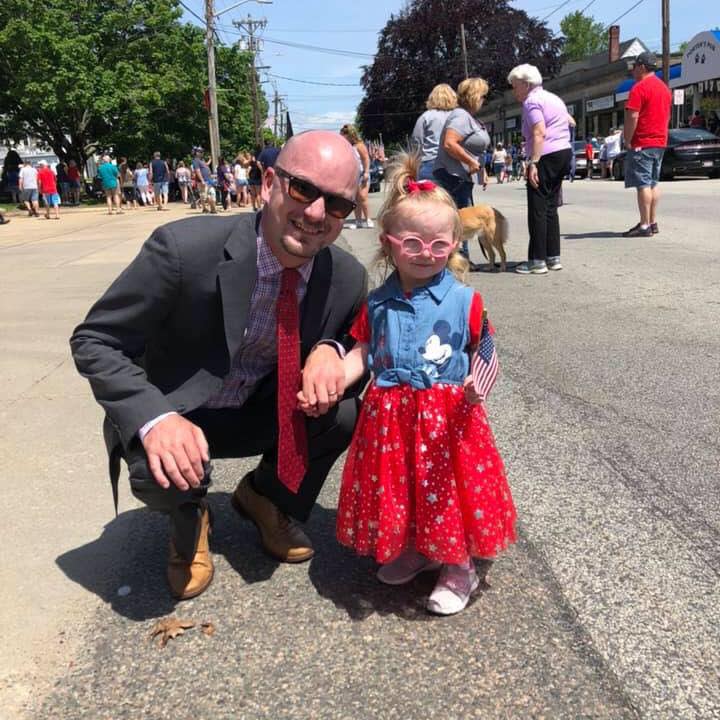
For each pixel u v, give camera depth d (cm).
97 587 234
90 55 3016
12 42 2845
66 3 3064
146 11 3281
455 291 217
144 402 203
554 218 706
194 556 230
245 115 4391
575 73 4478
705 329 492
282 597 227
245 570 243
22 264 984
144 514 281
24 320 612
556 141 678
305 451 232
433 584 232
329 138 204
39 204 2850
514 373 424
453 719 175
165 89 3209
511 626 208
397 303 220
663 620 207
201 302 213
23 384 441
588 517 263
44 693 188
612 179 2514
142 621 217
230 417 241
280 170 202
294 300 220
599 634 203
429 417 213
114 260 984
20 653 203
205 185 2084
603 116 4178
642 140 880
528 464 308
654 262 734
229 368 220
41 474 316
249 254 212
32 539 263
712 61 2756
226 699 185
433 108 694
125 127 3291
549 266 723
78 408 397
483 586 227
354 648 202
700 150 2044
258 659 199
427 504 214
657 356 440
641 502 272
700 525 255
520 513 268
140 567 245
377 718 177
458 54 5722
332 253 233
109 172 2219
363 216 1149
